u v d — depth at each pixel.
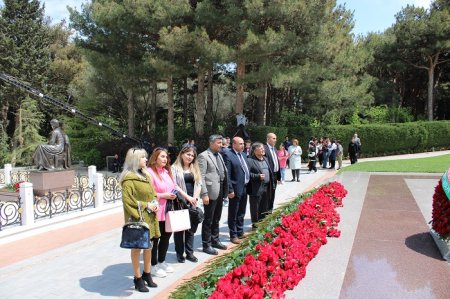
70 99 36.94
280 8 18.47
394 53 37.25
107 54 22.12
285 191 13.62
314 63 21.06
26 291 5.45
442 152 31.17
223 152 7.46
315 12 19.75
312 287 4.27
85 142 28.17
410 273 4.73
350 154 21.78
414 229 6.68
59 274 6.10
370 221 7.20
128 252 7.19
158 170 5.85
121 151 24.03
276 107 36.31
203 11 19.06
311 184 15.20
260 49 18.81
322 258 5.20
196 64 21.34
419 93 42.84
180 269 6.12
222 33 21.03
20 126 30.17
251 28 18.84
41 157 12.69
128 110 28.69
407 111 35.91
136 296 5.13
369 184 11.80
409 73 40.69
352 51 26.55
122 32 21.41
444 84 40.25
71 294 5.30
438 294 4.17
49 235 8.42
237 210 7.45
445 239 5.59
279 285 3.85
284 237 4.86
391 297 4.09
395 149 29.61
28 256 7.03
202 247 7.20
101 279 5.84
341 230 6.59
